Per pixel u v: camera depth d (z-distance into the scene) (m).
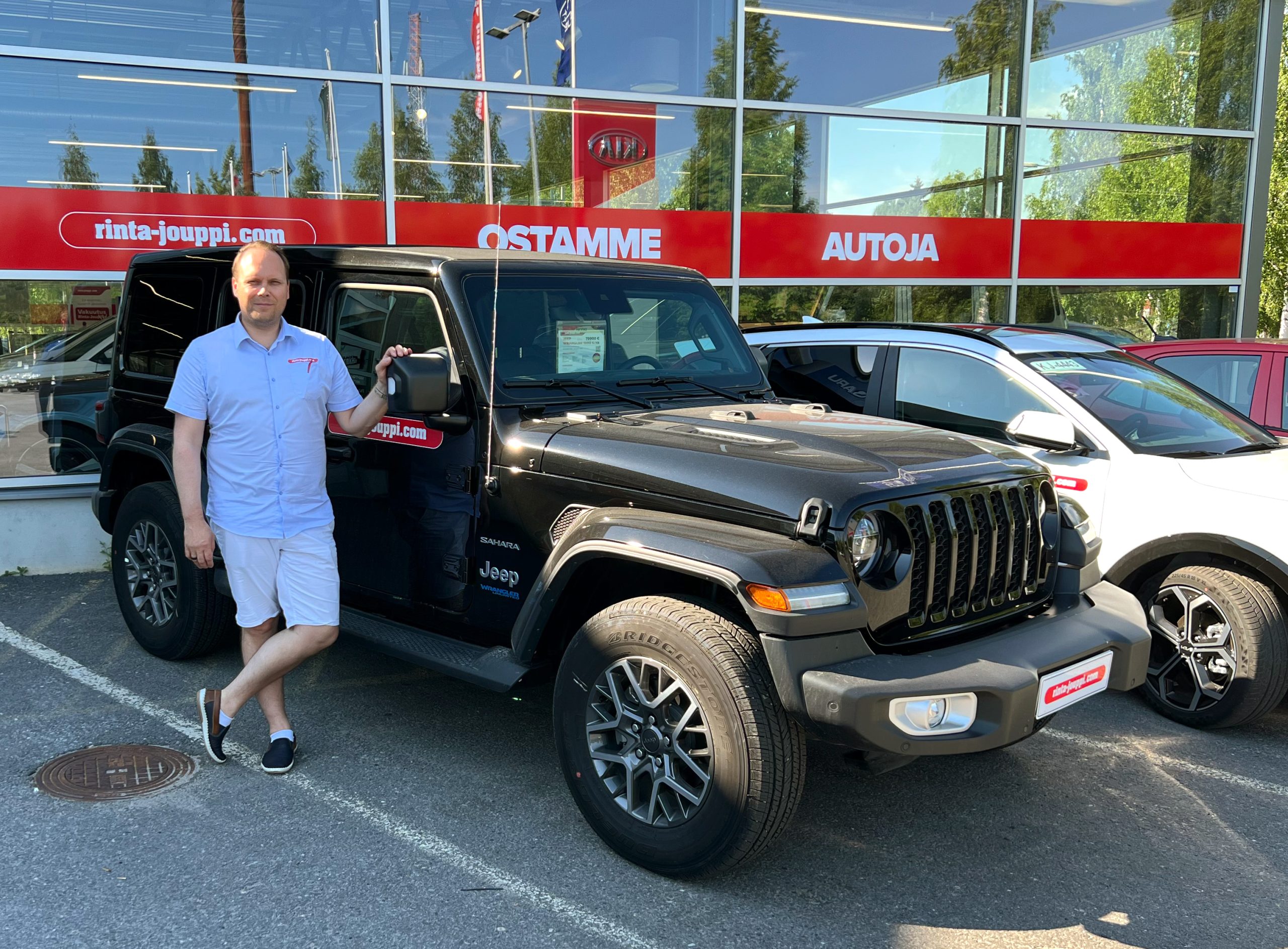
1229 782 3.94
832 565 2.86
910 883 3.18
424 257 3.91
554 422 3.63
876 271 9.21
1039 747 4.26
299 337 3.65
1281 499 4.16
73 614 5.80
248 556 3.66
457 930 2.86
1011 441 5.02
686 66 8.48
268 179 7.42
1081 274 9.91
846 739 2.71
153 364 5.05
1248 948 2.88
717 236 8.70
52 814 3.46
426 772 3.86
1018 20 9.39
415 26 7.68
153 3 7.01
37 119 6.78
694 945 2.82
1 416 6.71
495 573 3.67
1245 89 10.26
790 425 3.60
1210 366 6.51
